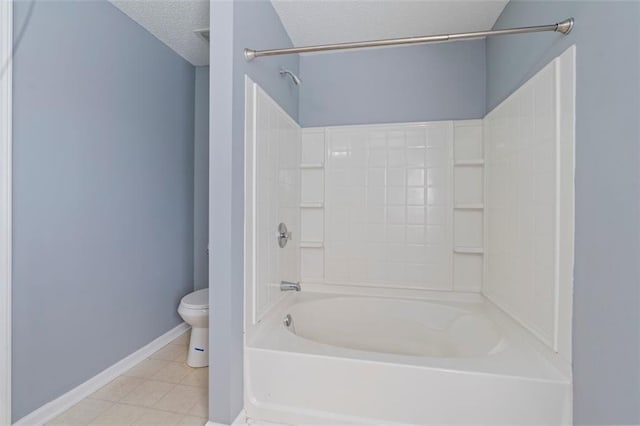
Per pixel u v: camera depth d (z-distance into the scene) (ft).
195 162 8.79
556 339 4.00
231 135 4.33
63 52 5.08
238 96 4.51
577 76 3.63
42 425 4.67
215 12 4.39
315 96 7.69
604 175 3.19
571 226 3.72
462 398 4.10
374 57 7.41
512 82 5.45
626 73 2.92
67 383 5.15
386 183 7.23
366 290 7.34
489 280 6.35
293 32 6.64
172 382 5.82
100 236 5.82
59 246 5.06
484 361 4.31
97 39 5.70
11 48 4.30
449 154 6.93
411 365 4.25
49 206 4.90
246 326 4.77
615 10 3.05
